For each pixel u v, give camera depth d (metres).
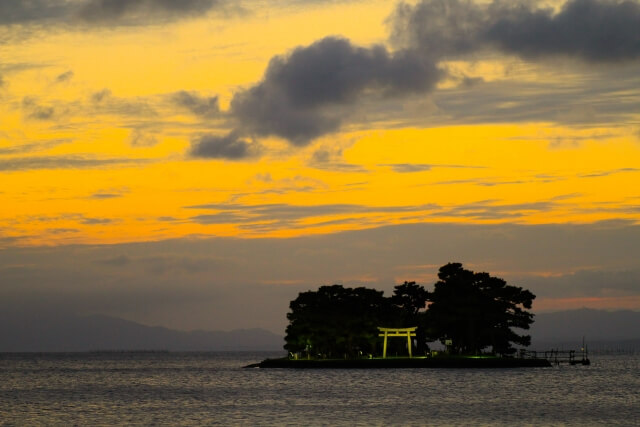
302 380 179.00
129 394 157.38
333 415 111.50
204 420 107.81
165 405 130.50
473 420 105.38
